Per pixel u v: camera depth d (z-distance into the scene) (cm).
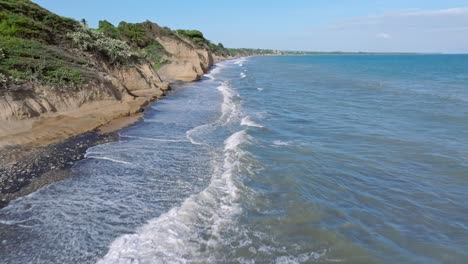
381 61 13875
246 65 9606
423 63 11812
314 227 874
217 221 888
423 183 1170
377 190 1113
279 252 766
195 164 1303
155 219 893
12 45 1889
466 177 1218
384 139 1677
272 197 1031
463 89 3891
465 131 1850
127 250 756
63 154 1344
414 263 747
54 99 1778
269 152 1446
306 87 3975
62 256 730
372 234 857
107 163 1282
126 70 2944
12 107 1506
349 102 2853
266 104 2717
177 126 1908
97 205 959
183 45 6122
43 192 1020
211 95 3188
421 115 2294
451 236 859
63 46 2442
